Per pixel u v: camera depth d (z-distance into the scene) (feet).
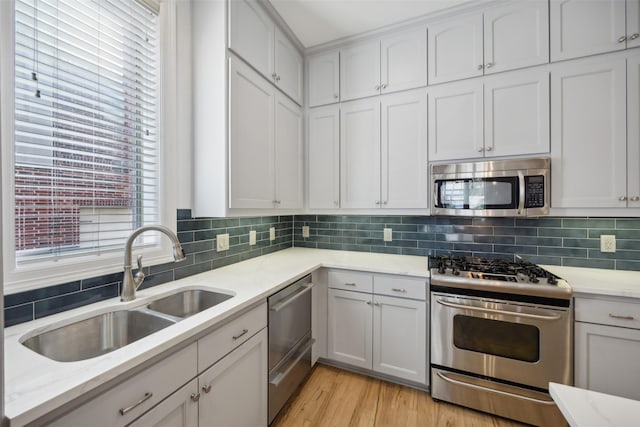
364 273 6.52
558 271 5.92
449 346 5.61
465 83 6.26
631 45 5.08
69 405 2.30
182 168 5.30
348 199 7.46
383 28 6.84
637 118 5.08
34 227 3.51
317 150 7.79
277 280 5.27
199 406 3.47
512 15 5.87
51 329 3.33
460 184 6.15
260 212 6.04
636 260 5.87
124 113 4.46
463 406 5.60
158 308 4.49
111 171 4.34
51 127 3.62
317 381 6.47
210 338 3.64
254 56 5.73
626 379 4.61
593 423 1.89
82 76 3.91
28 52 3.39
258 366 4.65
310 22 6.62
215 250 6.19
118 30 4.33
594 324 4.76
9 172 3.24
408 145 6.80
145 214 4.85
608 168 5.25
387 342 6.30
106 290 4.17
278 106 6.63
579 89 5.43
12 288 3.23
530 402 5.05
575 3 5.43
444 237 7.50
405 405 5.69
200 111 5.33
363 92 7.23
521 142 5.82
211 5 5.19
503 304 5.19
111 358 2.61
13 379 2.32
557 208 5.59
